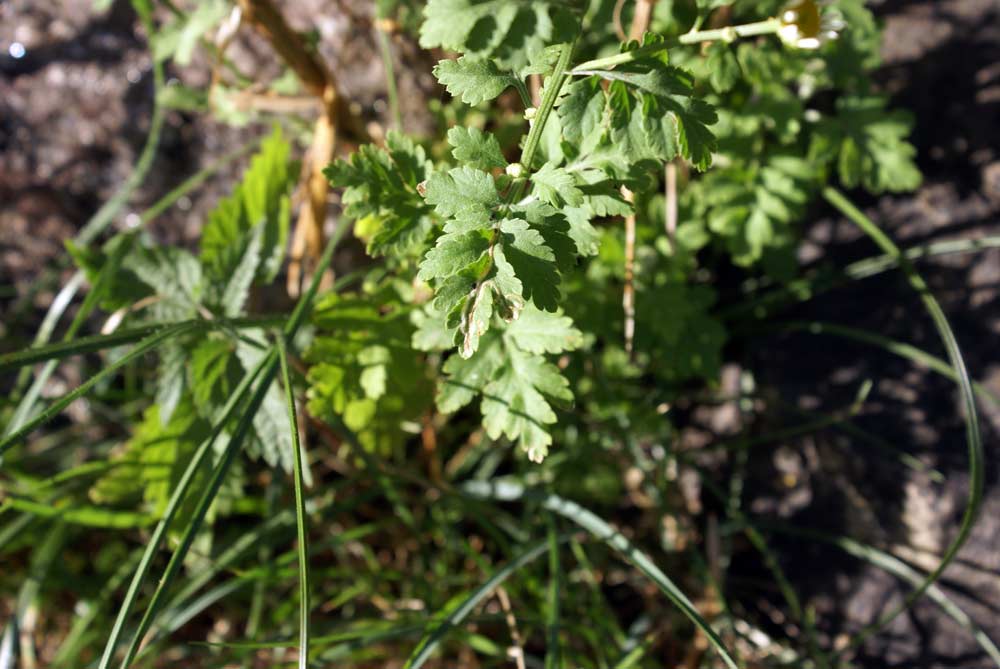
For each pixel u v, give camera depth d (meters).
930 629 0.44
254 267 0.42
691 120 0.32
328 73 0.45
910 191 0.47
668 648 0.47
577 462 0.48
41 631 0.48
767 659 0.45
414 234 0.36
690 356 0.45
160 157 0.52
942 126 0.47
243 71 0.50
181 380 0.40
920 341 0.46
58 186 0.52
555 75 0.32
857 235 0.48
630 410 0.47
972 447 0.39
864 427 0.45
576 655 0.44
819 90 0.48
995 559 0.43
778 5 0.40
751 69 0.42
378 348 0.40
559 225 0.32
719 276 0.49
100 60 0.52
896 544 0.45
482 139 0.33
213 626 0.48
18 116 0.52
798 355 0.47
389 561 0.49
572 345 0.36
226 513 0.43
